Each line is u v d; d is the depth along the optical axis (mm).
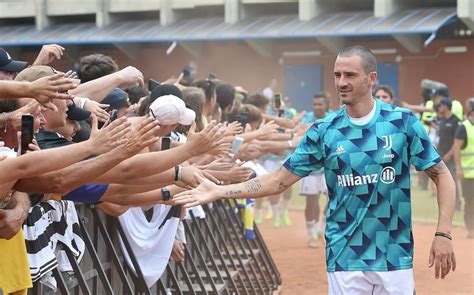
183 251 7992
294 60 35000
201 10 36938
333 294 5945
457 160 15398
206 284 8914
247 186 5977
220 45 35969
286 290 11289
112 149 4340
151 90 7629
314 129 5988
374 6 33500
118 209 6387
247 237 10633
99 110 5934
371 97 5898
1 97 4176
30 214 5352
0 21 39688
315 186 14648
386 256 5820
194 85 9109
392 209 5836
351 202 5863
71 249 5867
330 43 33281
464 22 30828
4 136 4922
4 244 4887
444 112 17719
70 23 39031
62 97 4188
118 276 7145
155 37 34969
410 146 5867
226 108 10250
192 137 5156
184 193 5715
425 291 11148
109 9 37375
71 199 5410
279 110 11656
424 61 32844
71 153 4262
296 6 35281
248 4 35219
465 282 11664
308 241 14836
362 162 5832
